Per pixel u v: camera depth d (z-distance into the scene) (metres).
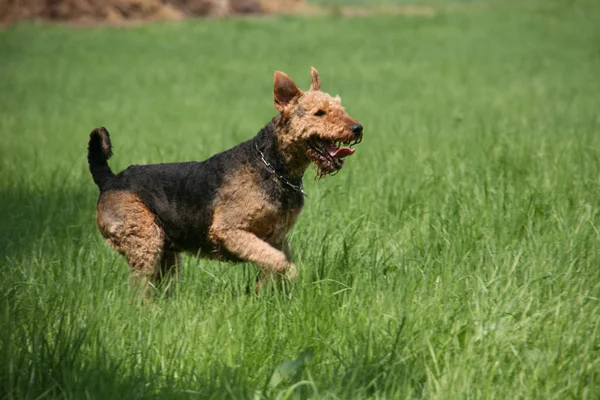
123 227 9.78
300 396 6.97
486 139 18.39
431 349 7.30
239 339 7.89
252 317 8.37
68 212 13.44
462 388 6.81
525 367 7.19
